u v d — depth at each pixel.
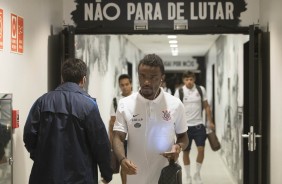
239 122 6.17
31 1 3.41
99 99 7.22
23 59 3.22
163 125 2.29
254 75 4.09
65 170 2.31
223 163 8.23
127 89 5.21
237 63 6.55
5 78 2.85
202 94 6.15
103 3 4.23
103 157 2.37
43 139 2.34
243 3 4.19
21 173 3.15
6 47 2.88
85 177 2.33
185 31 4.09
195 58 17.91
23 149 3.19
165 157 2.25
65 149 2.32
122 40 10.06
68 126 2.34
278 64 3.58
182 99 6.08
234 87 6.87
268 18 3.88
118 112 2.33
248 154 4.29
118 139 2.31
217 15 4.19
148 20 4.20
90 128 2.34
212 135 6.33
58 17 4.16
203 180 6.65
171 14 4.20
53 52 4.02
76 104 2.35
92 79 6.62
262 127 4.14
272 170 3.82
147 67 2.20
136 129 2.29
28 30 3.34
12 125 2.94
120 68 9.79
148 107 2.28
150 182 2.31
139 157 2.30
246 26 4.17
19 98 3.13
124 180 4.17
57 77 4.14
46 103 2.38
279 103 3.56
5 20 2.86
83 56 5.98
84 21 4.25
